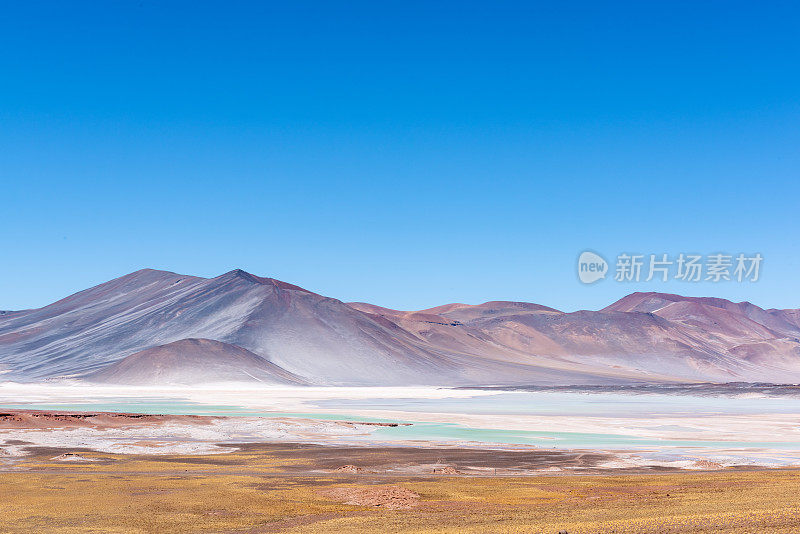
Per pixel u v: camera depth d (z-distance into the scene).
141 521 32.16
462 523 30.03
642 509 32.25
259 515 33.69
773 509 29.88
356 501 37.09
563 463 55.09
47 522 31.89
